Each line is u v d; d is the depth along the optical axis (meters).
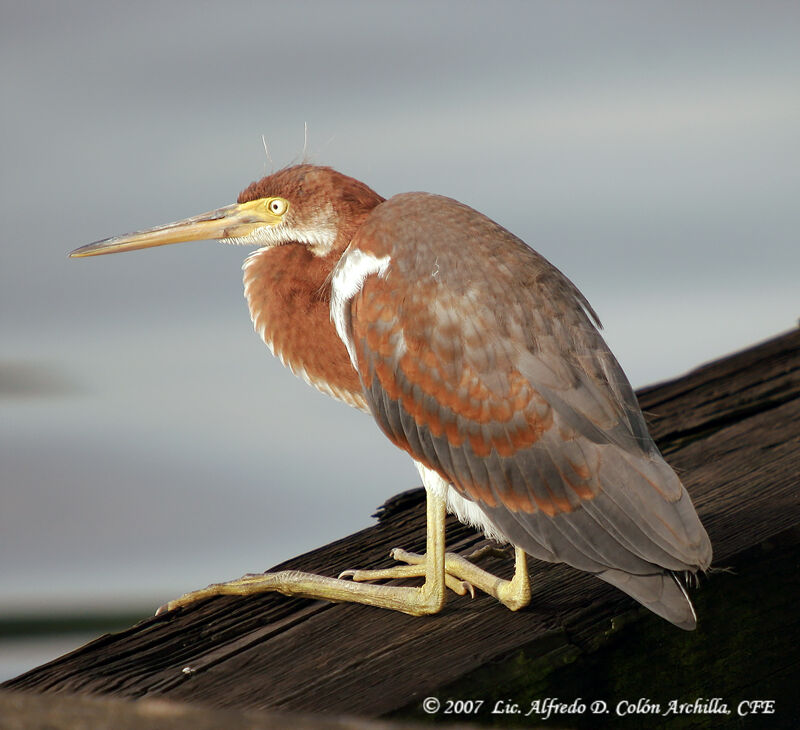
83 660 7.95
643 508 7.85
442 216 8.74
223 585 8.84
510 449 8.21
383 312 8.68
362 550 9.71
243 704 7.22
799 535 8.53
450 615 8.30
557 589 8.49
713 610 8.20
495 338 8.24
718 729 8.35
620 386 8.30
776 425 10.69
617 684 7.94
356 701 7.18
